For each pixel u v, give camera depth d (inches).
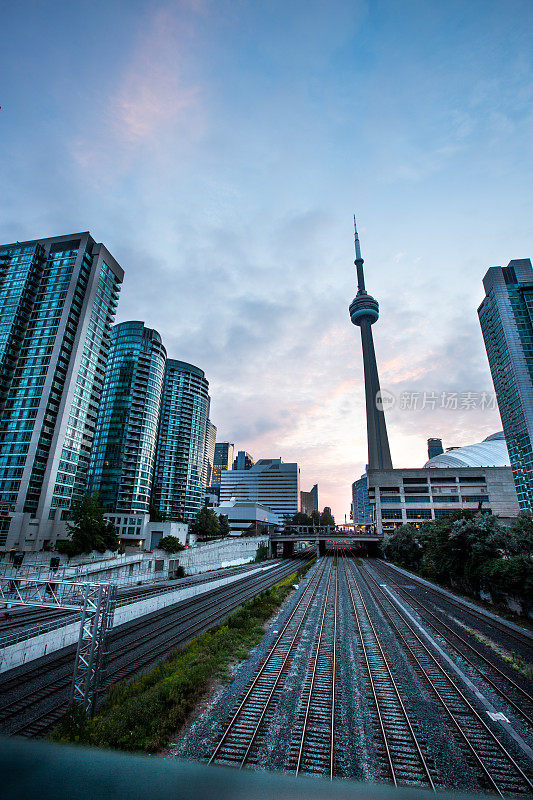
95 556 2898.6
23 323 3964.1
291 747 601.6
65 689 851.4
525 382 4886.8
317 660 969.5
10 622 1302.9
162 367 6072.8
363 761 571.5
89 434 4050.2
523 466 4714.6
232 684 836.6
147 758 169.2
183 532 4360.2
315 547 6373.0
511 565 1433.3
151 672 903.1
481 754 586.2
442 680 848.9
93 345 4173.2
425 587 2058.3
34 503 3353.8
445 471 4827.8
